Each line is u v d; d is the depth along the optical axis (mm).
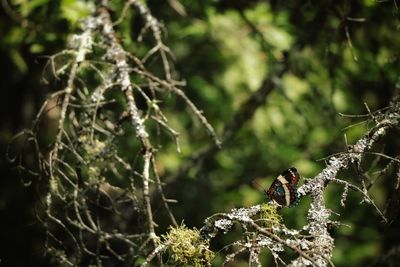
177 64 12594
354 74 10656
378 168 9062
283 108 12664
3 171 12539
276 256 4828
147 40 11180
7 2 11047
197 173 12469
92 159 6723
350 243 12305
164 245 5246
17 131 12906
